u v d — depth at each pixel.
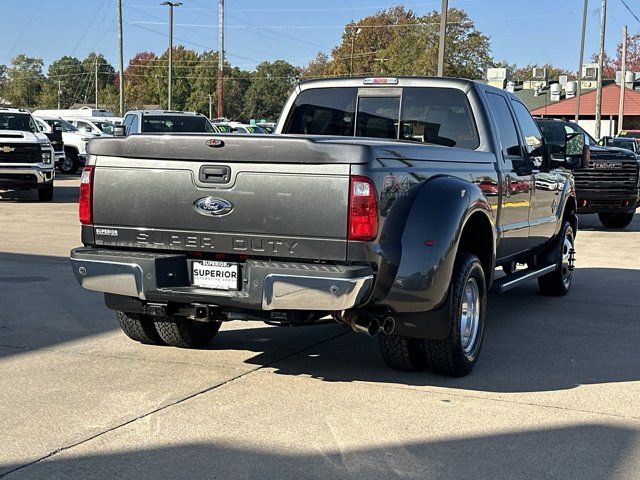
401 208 5.38
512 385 5.86
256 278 5.17
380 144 5.26
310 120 7.67
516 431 4.91
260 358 6.47
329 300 5.00
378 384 5.81
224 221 5.32
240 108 132.88
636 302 9.19
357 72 94.38
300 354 6.62
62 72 175.75
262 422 4.96
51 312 7.89
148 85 130.75
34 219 16.75
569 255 9.62
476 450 4.59
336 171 5.05
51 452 4.43
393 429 4.89
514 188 7.36
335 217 5.05
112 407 5.18
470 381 5.94
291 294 5.08
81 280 5.68
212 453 4.46
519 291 9.89
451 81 7.07
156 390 5.56
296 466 4.30
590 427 5.00
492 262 6.58
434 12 58.16
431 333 5.68
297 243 5.16
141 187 5.56
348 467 4.31
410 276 5.35
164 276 5.46
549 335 7.47
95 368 6.07
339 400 5.42
